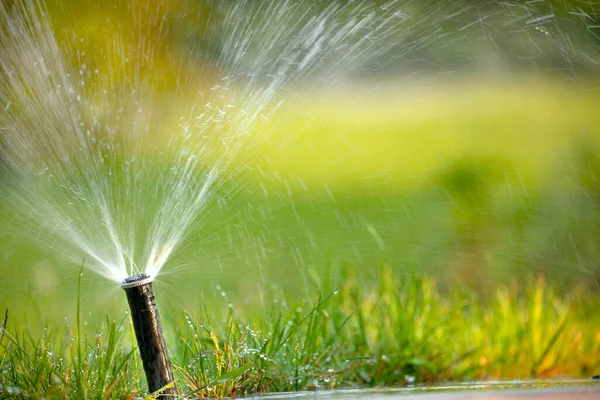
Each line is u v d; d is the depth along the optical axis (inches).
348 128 1114.7
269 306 496.1
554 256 648.4
